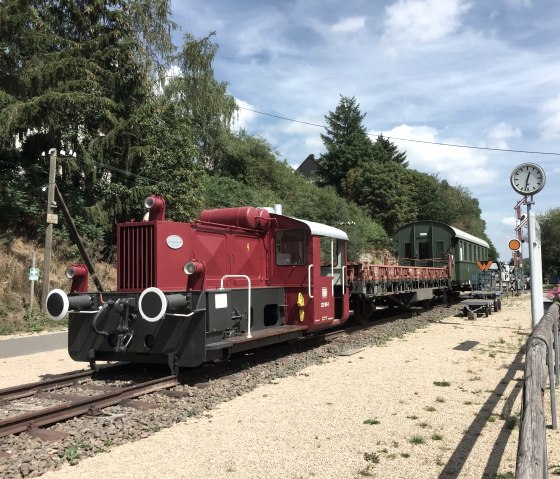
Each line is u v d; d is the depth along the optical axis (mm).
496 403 6453
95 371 8164
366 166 47094
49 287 16891
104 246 19969
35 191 18641
